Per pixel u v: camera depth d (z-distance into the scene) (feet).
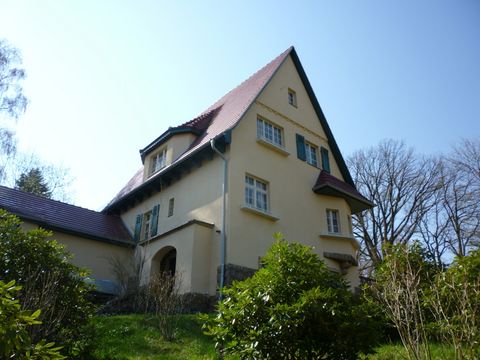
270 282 16.76
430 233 80.74
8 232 22.00
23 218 46.03
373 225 84.99
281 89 57.36
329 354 15.64
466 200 79.61
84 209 60.75
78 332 21.54
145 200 58.29
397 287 16.22
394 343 24.30
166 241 46.01
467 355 14.87
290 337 14.92
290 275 16.97
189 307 37.42
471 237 76.79
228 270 39.01
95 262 51.34
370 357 21.29
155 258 47.39
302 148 55.77
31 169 94.94
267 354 14.96
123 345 25.35
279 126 53.88
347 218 55.52
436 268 24.11
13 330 10.18
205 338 26.91
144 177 58.54
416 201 83.61
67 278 22.17
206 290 40.09
